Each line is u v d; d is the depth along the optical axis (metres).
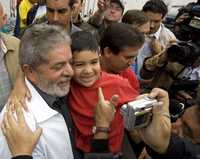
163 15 2.45
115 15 2.48
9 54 1.51
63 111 1.19
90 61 1.15
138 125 0.98
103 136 1.16
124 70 1.48
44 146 1.08
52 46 1.06
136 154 1.39
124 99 1.19
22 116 1.03
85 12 3.62
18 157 0.94
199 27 1.73
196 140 0.99
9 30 2.80
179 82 1.79
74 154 1.20
